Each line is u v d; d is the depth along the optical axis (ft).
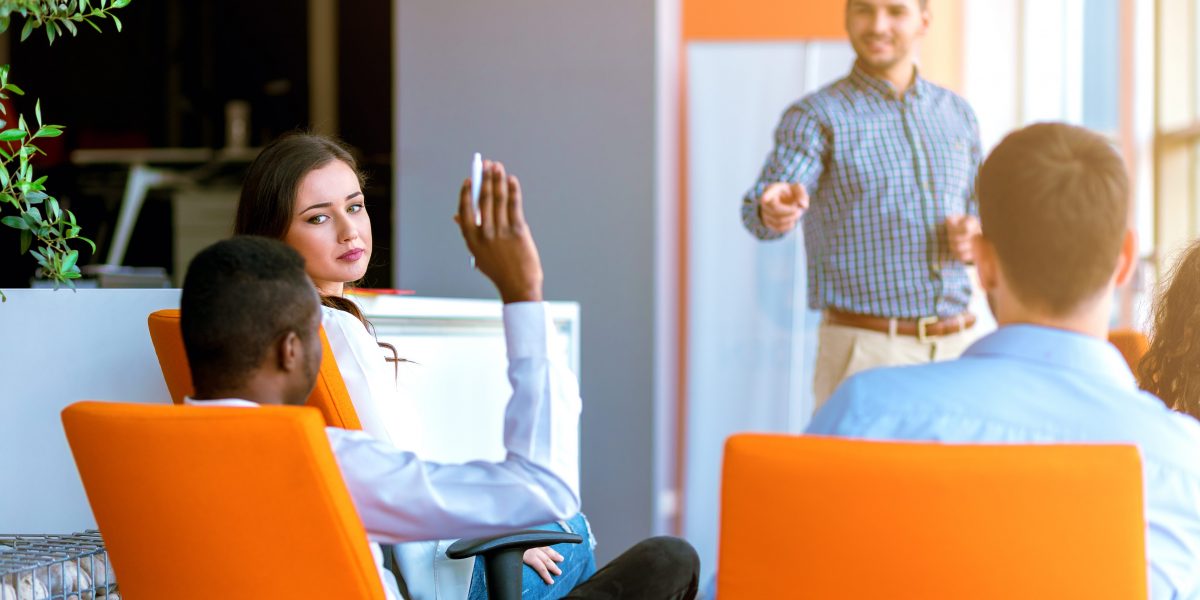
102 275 10.32
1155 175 13.58
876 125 10.33
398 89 13.33
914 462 3.37
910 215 10.24
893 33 10.25
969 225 9.96
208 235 21.02
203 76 22.17
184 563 3.93
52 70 22.09
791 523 3.47
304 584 3.82
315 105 22.07
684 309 17.37
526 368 4.11
